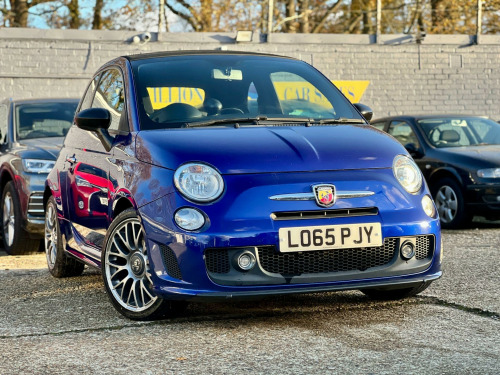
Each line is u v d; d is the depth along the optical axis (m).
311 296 4.72
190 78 4.75
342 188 3.88
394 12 24.20
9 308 4.61
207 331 3.85
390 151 4.16
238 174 3.85
